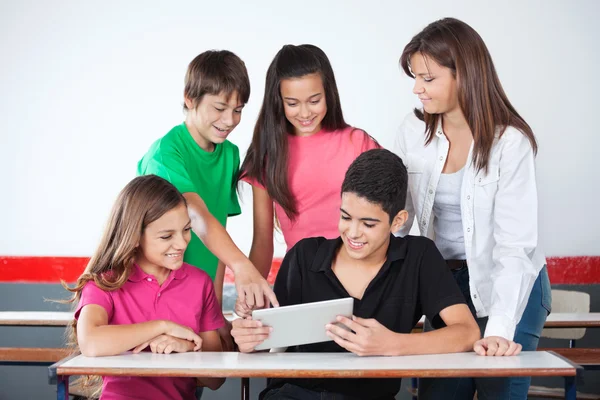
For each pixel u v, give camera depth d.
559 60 4.65
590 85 4.64
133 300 2.04
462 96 2.01
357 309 1.97
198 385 2.15
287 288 2.04
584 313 3.56
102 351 1.83
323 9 4.74
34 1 4.73
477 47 2.01
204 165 2.49
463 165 2.16
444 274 2.00
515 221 2.03
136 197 2.01
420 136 2.25
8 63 4.73
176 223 2.00
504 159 2.04
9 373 4.16
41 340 4.37
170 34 4.76
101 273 2.02
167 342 1.88
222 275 2.65
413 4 4.71
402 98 4.74
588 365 2.99
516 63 4.66
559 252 4.62
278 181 2.37
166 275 2.09
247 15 4.76
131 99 4.76
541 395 3.34
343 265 2.02
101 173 4.75
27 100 4.74
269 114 2.35
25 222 4.73
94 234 4.74
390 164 1.89
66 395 1.71
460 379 2.19
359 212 1.85
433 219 2.29
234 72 2.38
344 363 1.71
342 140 2.38
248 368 1.66
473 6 4.67
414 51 2.05
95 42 4.75
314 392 1.90
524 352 1.85
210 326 2.12
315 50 2.30
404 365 1.68
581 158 4.65
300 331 1.81
